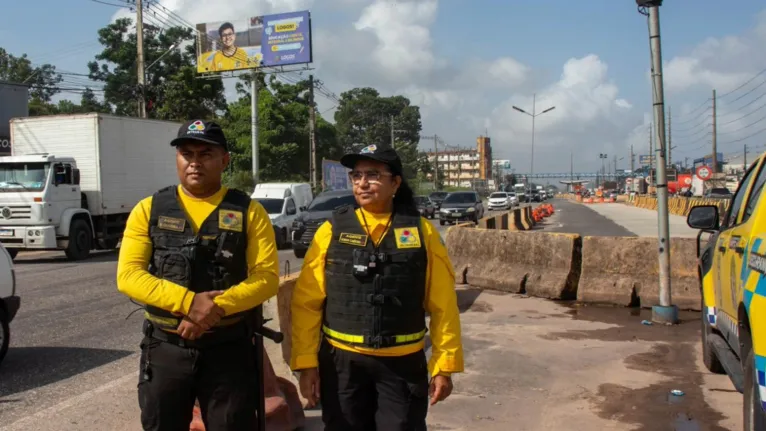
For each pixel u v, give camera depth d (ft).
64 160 55.21
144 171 65.72
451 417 16.22
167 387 9.30
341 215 10.14
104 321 29.48
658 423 15.67
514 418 16.15
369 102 317.22
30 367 21.85
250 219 9.64
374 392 10.00
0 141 88.33
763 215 12.52
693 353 22.04
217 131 9.52
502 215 67.82
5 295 21.62
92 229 58.34
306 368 9.94
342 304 9.76
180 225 9.34
